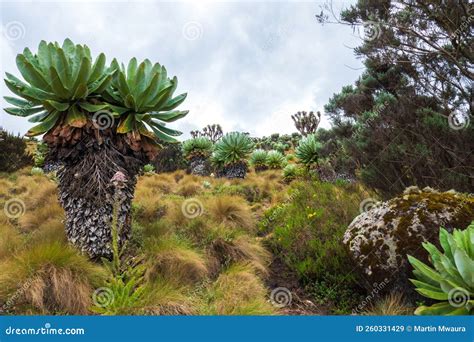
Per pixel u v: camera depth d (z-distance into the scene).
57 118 4.22
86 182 4.13
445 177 5.28
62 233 4.68
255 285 4.22
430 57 5.98
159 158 20.06
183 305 3.50
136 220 5.86
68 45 4.47
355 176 7.81
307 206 6.73
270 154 18.70
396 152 5.71
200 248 5.07
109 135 4.36
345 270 4.50
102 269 3.81
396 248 3.80
